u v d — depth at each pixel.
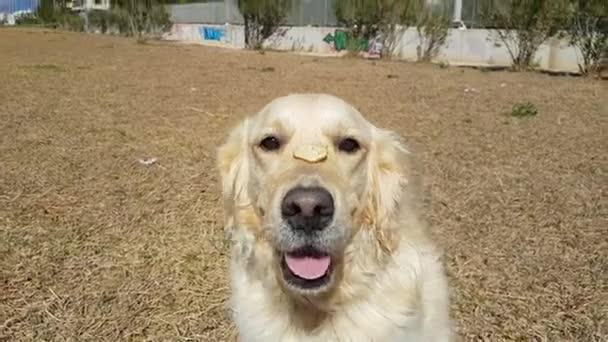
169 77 2.21
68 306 0.59
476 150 1.15
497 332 0.55
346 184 0.41
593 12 2.72
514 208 0.84
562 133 1.32
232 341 0.54
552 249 0.71
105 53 3.20
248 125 0.46
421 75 2.53
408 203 0.47
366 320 0.43
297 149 0.41
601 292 0.61
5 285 0.62
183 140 1.20
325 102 0.44
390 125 1.38
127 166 1.02
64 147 1.13
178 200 0.86
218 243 0.71
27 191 0.88
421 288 0.45
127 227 0.76
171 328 0.56
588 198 0.88
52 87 1.88
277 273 0.43
